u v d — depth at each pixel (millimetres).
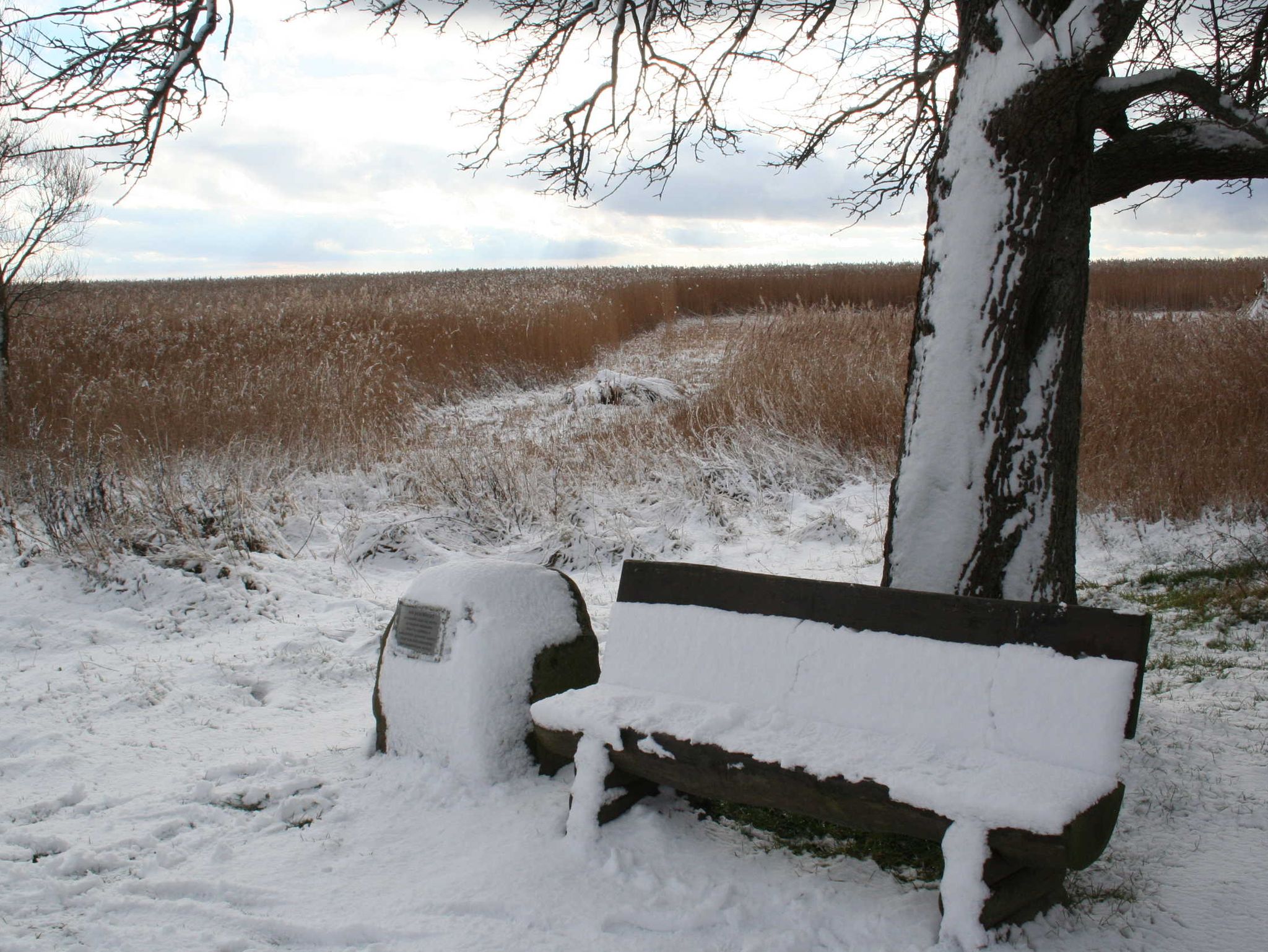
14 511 8305
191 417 10875
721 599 3523
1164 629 5664
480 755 3768
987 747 2861
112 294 35438
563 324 21797
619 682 3635
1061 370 3846
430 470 10297
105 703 5086
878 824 2791
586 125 6367
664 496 9961
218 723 4879
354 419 12242
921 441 3971
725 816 3498
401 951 2750
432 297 24453
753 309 31625
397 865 3270
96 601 6758
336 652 5945
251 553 7805
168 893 3139
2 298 12078
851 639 3205
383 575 8141
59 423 10773
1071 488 3959
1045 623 2883
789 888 2992
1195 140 3877
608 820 3324
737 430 11484
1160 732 4148
